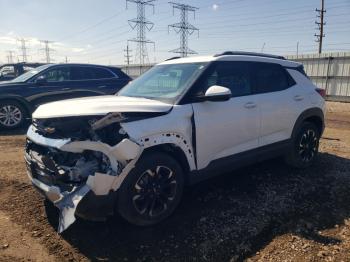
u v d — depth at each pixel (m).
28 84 9.14
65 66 9.65
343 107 15.78
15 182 4.78
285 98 4.91
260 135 4.61
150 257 3.12
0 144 7.31
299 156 5.28
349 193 4.54
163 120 3.51
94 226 3.60
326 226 3.71
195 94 3.89
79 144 3.13
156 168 3.48
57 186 3.29
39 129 3.59
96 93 9.84
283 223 3.75
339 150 6.61
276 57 5.23
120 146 3.13
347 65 17.95
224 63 4.34
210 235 3.47
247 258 3.15
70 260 3.06
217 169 4.14
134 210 3.38
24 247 3.24
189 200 4.23
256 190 4.55
